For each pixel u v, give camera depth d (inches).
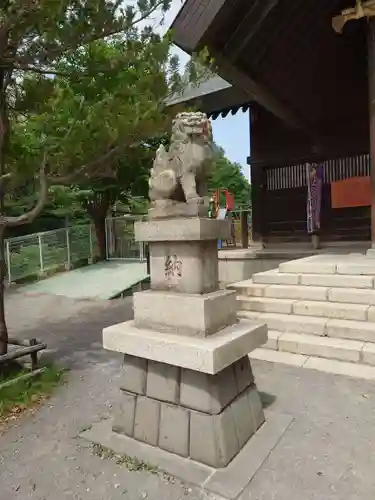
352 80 408.5
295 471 116.3
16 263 539.2
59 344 259.6
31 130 225.8
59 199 589.6
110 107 189.5
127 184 565.6
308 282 265.0
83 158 202.5
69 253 596.4
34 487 115.3
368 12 290.5
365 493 106.3
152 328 136.0
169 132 211.5
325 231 443.2
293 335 225.6
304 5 295.4
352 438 132.2
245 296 272.8
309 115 417.4
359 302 232.5
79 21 187.3
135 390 137.5
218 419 119.7
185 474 116.4
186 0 268.2
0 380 188.2
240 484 111.0
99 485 115.0
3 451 134.3
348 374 185.6
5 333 199.5
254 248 488.7
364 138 409.7
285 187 471.5
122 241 621.0
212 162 136.8
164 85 208.2
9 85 210.8
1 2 170.7
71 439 140.3
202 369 114.9
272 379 184.7
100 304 396.2
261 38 300.2
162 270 138.6
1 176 186.5
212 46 284.7
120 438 138.2
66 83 210.8
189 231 124.7
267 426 140.9
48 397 176.1
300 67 358.3
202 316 124.1
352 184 420.5
